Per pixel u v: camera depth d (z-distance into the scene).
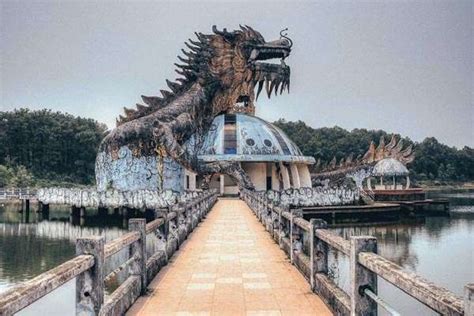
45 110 114.81
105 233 45.28
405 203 60.16
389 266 5.71
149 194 47.59
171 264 14.18
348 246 7.21
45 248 36.03
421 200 65.50
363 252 6.75
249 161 57.66
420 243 38.91
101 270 7.02
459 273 26.64
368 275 6.77
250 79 59.66
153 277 12.07
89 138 111.88
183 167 52.94
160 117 52.50
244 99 61.69
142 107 56.50
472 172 141.75
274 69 59.84
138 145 52.50
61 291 22.14
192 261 14.67
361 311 6.73
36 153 108.69
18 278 25.55
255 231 22.69
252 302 9.87
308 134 118.19
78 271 6.22
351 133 123.50
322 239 9.80
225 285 11.41
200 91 56.47
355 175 69.50
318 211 51.47
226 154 57.12
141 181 52.22
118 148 53.16
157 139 49.53
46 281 5.17
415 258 31.64
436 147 139.25
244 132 59.22
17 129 107.00
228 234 21.55
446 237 42.50
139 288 10.28
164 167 53.06
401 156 70.81
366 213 53.91
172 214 15.73
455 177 139.62
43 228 49.31
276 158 58.50
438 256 32.44
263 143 59.28
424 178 135.12
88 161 112.62
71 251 34.62
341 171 70.25
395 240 40.75
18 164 105.56
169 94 57.31
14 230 47.56
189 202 21.98
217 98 58.50
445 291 4.43
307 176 67.62
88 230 47.56
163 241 14.18
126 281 9.88
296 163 63.59
